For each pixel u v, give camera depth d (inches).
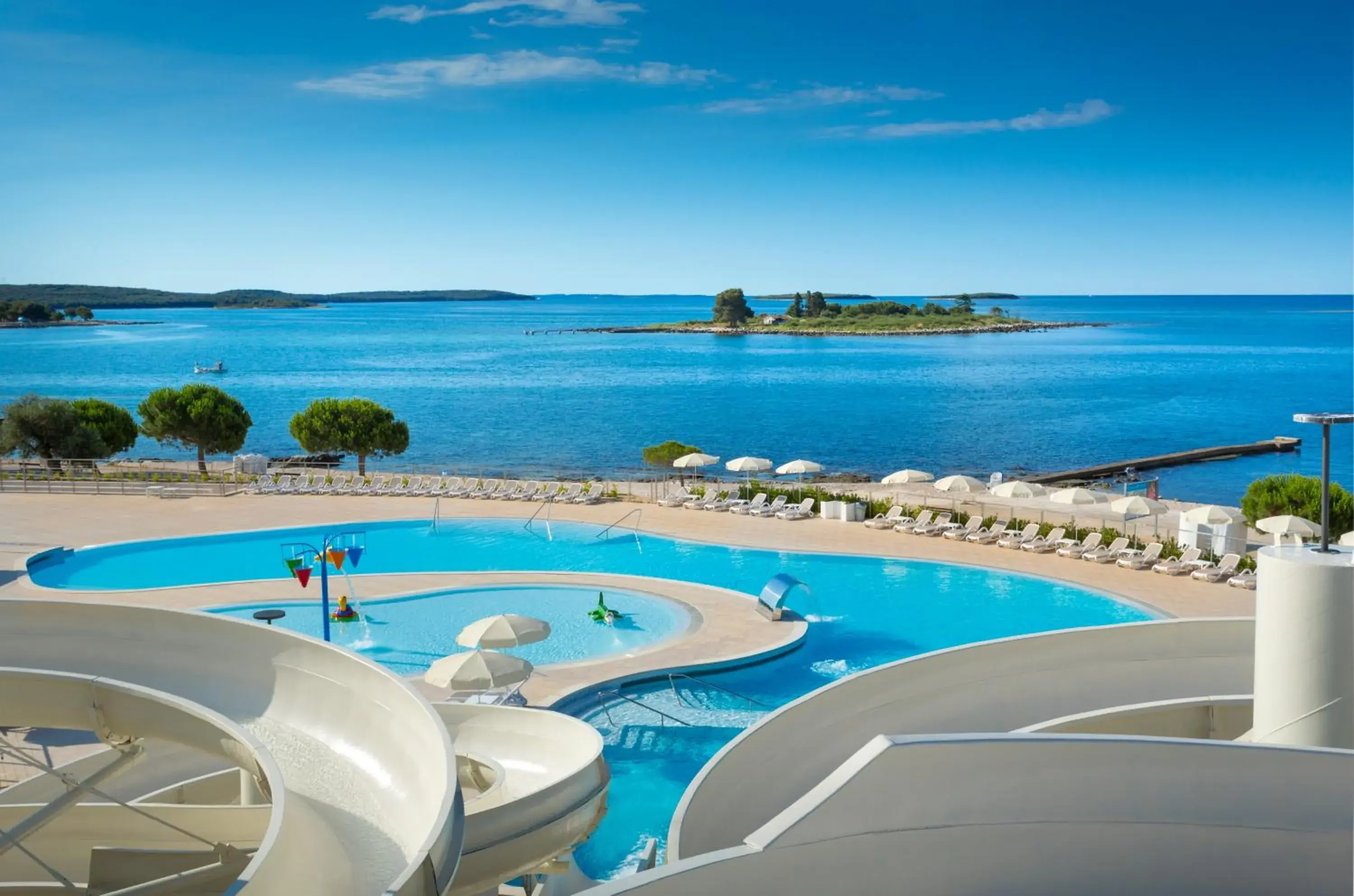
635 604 1055.6
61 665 510.9
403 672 867.4
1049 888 290.5
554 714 567.5
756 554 1288.1
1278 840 299.3
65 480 1722.4
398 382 4913.9
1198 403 3895.2
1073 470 2373.3
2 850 400.5
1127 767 297.7
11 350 7608.3
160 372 5541.3
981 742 287.9
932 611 1052.5
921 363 6112.2
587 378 5172.2
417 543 1369.3
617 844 603.8
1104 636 555.5
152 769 604.4
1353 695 408.5
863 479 2201.0
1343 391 4330.7
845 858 272.1
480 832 434.6
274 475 1726.1
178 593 1081.4
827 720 488.1
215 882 427.5
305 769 422.0
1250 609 1007.0
